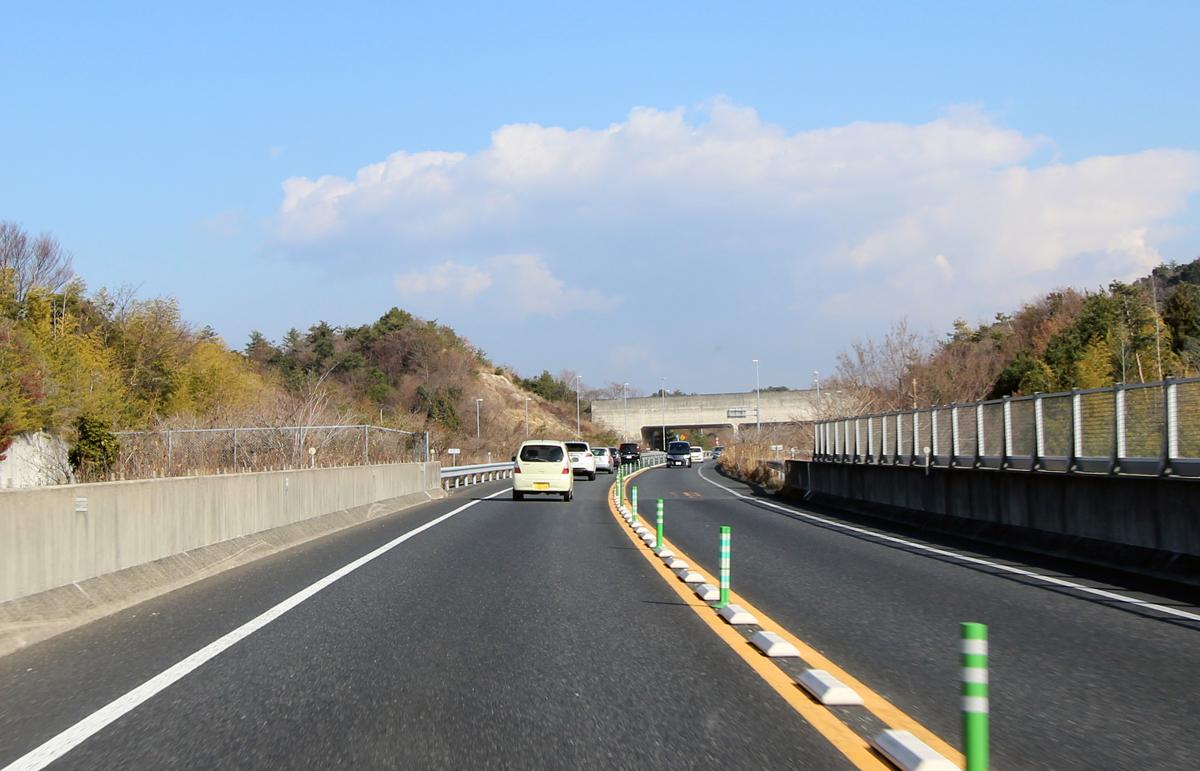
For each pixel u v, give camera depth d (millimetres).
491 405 111375
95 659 8961
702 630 10312
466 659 8930
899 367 70938
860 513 28500
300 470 20859
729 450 77750
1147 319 66625
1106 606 11656
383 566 15797
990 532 19641
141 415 49344
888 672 8422
